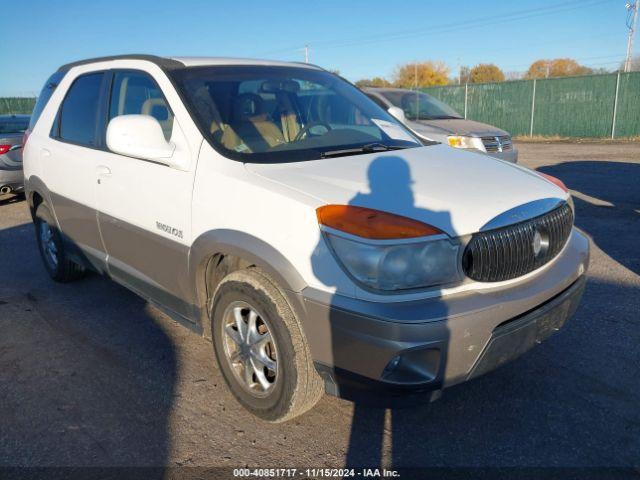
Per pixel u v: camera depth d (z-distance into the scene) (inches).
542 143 745.0
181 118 125.5
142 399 125.0
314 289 95.6
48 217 186.1
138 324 164.9
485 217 98.0
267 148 122.6
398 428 113.1
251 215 105.0
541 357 138.9
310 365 102.3
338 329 92.9
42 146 182.7
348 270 92.0
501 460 103.0
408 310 89.5
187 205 118.5
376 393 94.6
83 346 151.3
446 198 100.9
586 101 788.6
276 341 103.7
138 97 143.3
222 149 118.0
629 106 749.3
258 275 105.6
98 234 154.8
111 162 143.4
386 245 90.1
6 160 337.4
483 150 323.3
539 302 102.3
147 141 121.5
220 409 120.7
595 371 132.0
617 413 116.0
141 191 131.9
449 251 93.0
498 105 885.2
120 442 109.7
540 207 107.4
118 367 139.5
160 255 129.9
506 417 115.7
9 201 379.9
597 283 187.0
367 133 142.0
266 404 111.1
